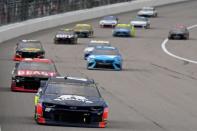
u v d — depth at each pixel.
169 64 117.50
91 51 112.19
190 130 46.12
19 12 178.25
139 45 157.88
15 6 175.00
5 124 42.78
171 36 178.25
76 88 45.12
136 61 121.25
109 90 73.56
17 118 46.31
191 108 60.88
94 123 43.50
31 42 109.44
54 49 139.38
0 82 74.81
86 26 177.25
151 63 118.12
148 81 86.88
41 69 66.31
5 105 54.53
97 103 43.53
